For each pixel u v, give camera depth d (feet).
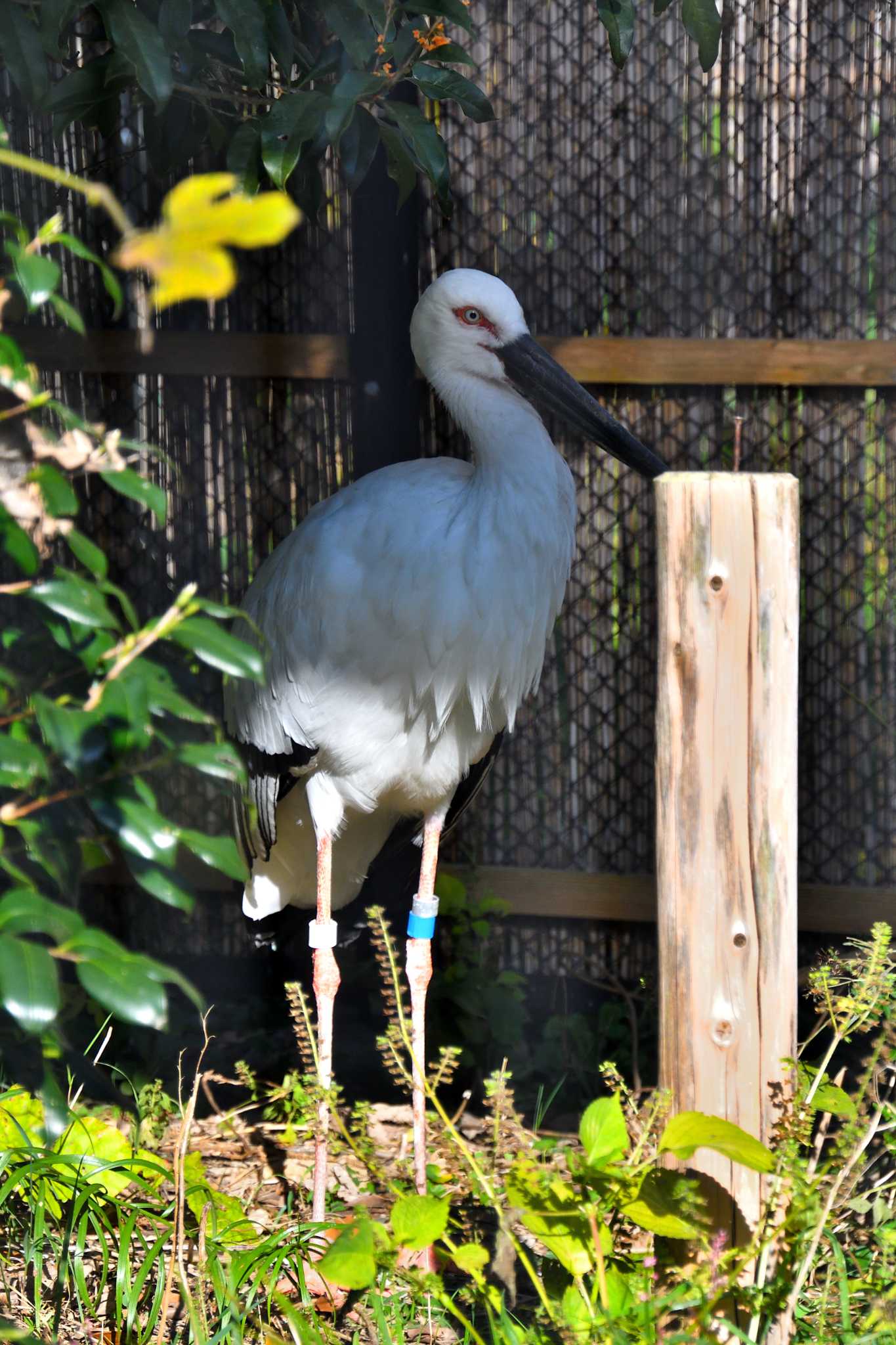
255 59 10.94
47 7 10.10
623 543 16.90
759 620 9.03
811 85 15.57
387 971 12.79
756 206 15.92
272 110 11.23
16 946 5.89
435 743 13.48
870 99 15.49
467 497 12.64
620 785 17.37
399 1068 11.46
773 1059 9.46
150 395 17.48
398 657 12.64
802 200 15.83
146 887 6.62
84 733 6.21
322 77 12.28
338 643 12.74
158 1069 16.63
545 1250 12.37
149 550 17.89
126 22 10.11
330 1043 13.71
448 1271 12.21
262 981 18.65
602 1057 16.61
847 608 16.44
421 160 11.96
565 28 15.87
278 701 13.44
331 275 16.84
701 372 16.07
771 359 15.89
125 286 16.98
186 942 18.78
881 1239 10.63
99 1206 11.50
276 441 17.38
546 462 12.85
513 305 13.16
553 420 16.80
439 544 12.32
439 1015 17.17
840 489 16.24
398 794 14.08
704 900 9.36
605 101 15.97
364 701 12.99
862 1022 10.91
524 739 17.49
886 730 16.56
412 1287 10.47
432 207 16.51
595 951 17.75
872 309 15.93
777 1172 9.06
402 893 17.84
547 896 17.44
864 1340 9.41
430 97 12.00
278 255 16.88
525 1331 9.82
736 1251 9.18
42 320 17.17
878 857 16.78
